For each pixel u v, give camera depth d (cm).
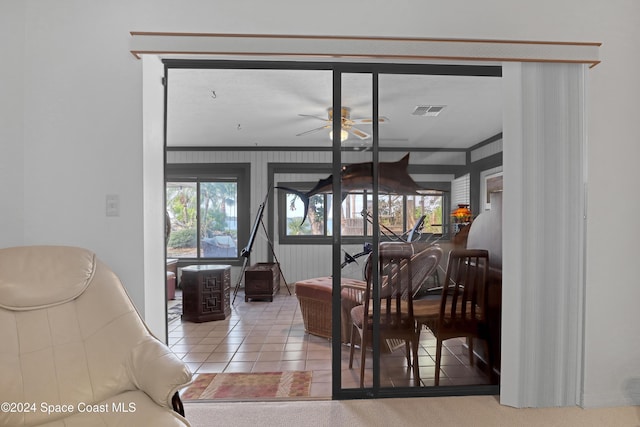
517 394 222
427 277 241
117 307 172
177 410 145
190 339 364
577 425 206
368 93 237
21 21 213
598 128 225
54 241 214
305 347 341
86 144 215
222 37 212
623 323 228
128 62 215
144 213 216
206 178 636
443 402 230
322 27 220
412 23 221
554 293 224
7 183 206
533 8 224
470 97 240
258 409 223
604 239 226
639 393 227
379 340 239
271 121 481
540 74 221
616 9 227
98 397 154
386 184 239
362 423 208
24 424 142
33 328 158
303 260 640
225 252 639
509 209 223
